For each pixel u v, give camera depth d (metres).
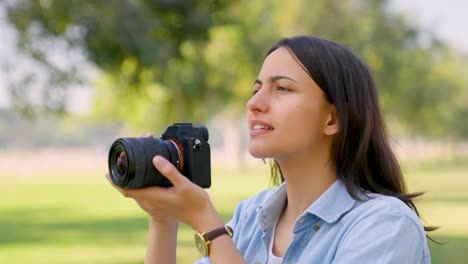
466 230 13.65
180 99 24.47
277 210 2.29
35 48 12.95
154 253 2.34
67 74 13.26
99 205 22.44
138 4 13.20
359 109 2.14
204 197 2.01
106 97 29.44
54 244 12.98
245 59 27.64
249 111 2.15
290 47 2.14
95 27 12.58
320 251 2.05
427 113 44.19
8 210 21.08
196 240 2.04
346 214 2.08
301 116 2.09
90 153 107.75
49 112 13.55
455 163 60.31
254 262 2.26
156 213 2.32
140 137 2.07
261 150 2.11
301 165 2.17
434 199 21.30
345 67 2.15
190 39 15.64
